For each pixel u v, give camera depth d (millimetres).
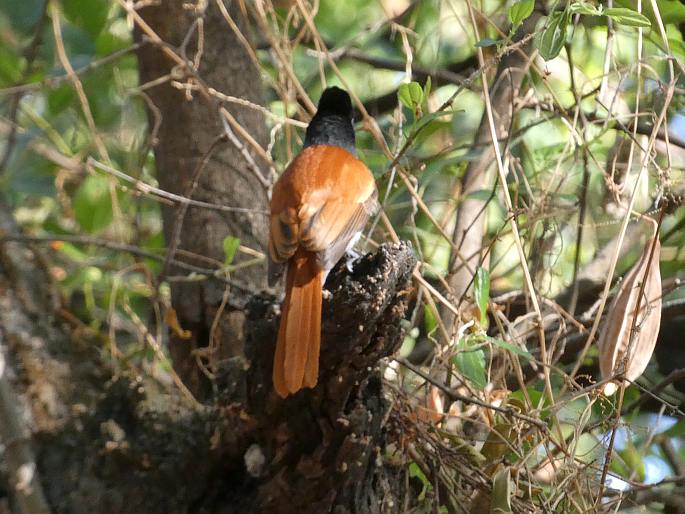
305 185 8445
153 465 7660
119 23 14445
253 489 7754
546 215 10555
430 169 11023
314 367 6848
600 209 12375
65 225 13797
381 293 6867
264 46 13891
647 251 9188
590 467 9125
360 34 13492
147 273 10422
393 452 9336
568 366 11820
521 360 11078
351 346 6996
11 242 8320
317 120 10398
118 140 13227
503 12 12977
